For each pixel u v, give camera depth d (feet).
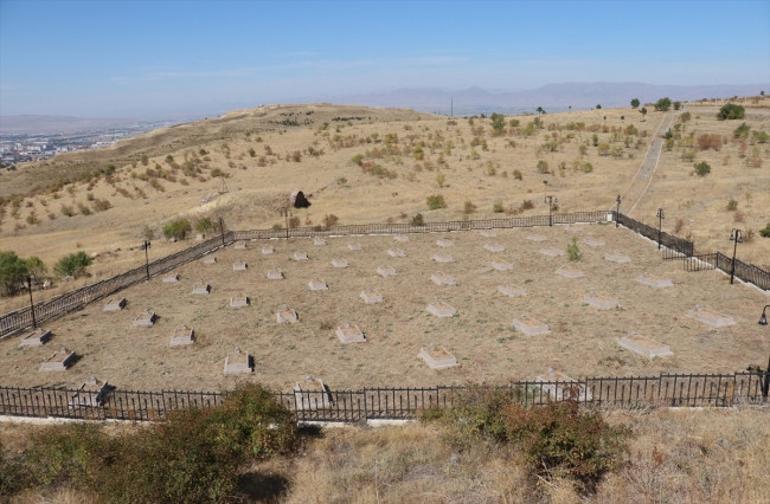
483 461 40.11
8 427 51.19
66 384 60.59
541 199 153.69
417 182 186.39
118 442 39.99
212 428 41.70
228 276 98.07
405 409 51.26
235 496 36.06
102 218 185.16
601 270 91.76
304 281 93.71
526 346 65.05
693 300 76.69
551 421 37.91
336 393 50.19
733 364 58.13
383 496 36.99
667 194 149.48
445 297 82.84
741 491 34.04
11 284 108.17
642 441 41.24
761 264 91.09
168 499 32.94
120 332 74.38
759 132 221.46
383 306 80.53
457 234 121.08
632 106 332.60
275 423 44.96
